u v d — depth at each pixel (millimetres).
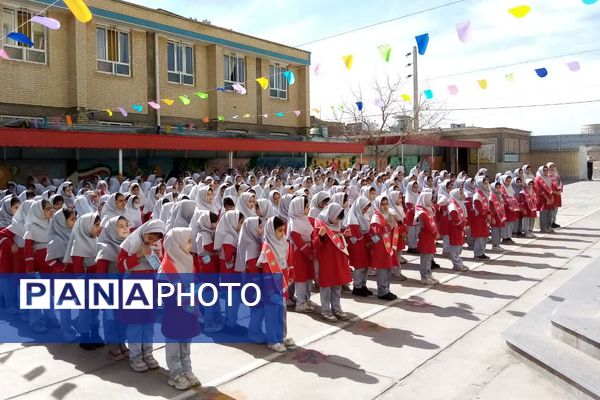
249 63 28234
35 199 8352
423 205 9789
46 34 19703
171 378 5609
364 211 8891
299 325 7566
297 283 8180
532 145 47344
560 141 46312
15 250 7969
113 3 21328
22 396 5375
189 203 8211
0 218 9352
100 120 21297
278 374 5898
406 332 7191
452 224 10859
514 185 15055
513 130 43375
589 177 44812
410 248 13008
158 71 23406
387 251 8625
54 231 7039
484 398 5176
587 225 17281
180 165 24250
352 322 7668
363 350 6570
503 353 6348
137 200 10898
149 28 22797
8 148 18375
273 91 29906
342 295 9141
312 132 32812
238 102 27625
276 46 29359
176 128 23297
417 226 12406
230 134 25078
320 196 8805
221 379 5785
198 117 25734
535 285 9602
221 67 26250
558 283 9711
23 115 19125
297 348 6684
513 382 5512
